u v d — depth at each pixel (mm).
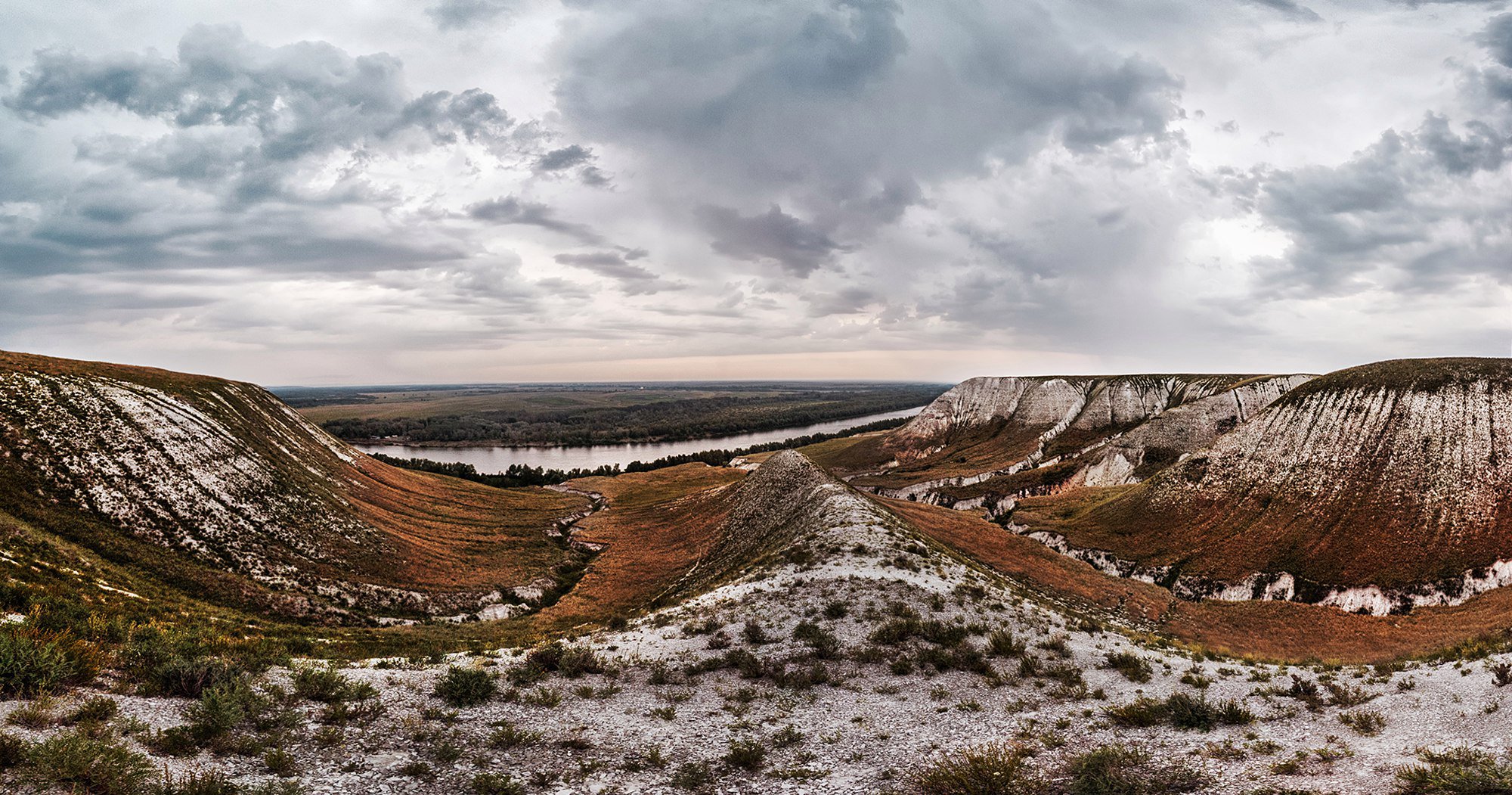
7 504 36344
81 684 12344
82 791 8359
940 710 17125
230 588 39062
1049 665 21469
